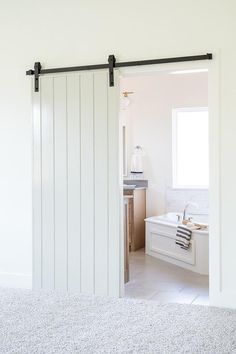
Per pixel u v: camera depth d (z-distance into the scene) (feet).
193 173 23.40
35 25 14.25
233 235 12.26
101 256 13.47
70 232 13.80
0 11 14.65
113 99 13.28
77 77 13.66
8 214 14.71
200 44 12.50
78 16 13.75
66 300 12.85
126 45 13.24
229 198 12.30
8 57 14.58
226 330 10.42
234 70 12.20
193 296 13.52
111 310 11.94
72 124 13.73
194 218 20.89
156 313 11.70
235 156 12.22
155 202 23.58
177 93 23.18
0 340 9.77
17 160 14.56
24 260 14.57
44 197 14.08
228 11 12.24
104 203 13.41
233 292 12.27
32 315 11.48
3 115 14.69
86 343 9.61
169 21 12.80
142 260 19.15
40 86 14.10
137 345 9.51
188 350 9.25
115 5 13.34
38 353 9.06
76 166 13.70
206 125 23.04
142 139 23.99
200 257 16.56
